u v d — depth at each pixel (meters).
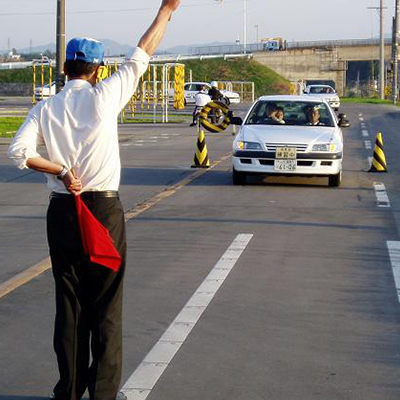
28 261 10.53
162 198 15.93
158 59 109.62
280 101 18.84
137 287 9.16
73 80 5.48
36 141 5.38
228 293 8.95
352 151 27.08
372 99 89.81
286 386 6.23
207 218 13.67
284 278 9.65
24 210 14.66
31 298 8.73
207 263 10.38
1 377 6.42
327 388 6.20
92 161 5.37
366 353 7.03
